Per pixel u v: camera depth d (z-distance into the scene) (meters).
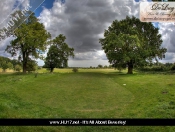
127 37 21.86
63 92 11.66
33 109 7.85
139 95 10.24
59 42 21.48
